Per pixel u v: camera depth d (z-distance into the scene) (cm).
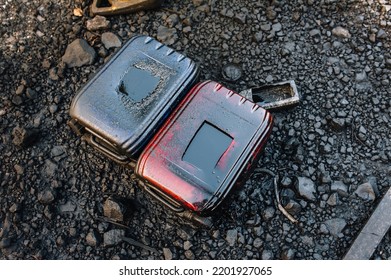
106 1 78
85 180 71
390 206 68
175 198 63
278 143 72
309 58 75
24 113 74
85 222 70
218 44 76
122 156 66
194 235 69
